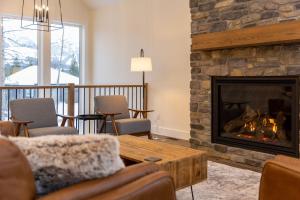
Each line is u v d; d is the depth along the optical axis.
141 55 5.71
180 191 2.89
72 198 1.11
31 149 1.15
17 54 6.74
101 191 1.20
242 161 4.07
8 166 0.96
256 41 3.63
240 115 4.32
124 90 6.77
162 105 5.92
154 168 1.50
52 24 7.02
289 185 1.76
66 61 7.44
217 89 4.36
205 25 4.38
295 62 3.52
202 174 2.67
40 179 1.17
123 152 2.69
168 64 5.78
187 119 5.45
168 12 5.74
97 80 7.55
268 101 3.94
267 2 3.68
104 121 4.65
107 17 7.15
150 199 1.32
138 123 4.62
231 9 4.05
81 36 7.60
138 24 6.39
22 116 3.96
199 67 4.57
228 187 3.01
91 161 1.23
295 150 3.59
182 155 2.59
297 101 3.54
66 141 1.22
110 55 7.13
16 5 6.53
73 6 7.33
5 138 1.07
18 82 6.79
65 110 7.19
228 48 4.14
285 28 3.37
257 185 3.07
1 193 0.93
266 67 3.79
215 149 4.41
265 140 3.92
